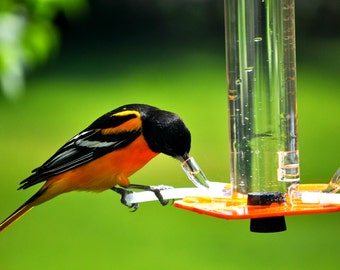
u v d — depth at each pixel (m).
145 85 23.98
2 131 20.52
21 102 22.81
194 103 21.95
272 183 5.86
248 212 5.13
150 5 27.84
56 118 21.52
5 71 8.71
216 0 27.09
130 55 26.20
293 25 6.00
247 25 5.98
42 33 9.21
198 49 26.03
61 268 12.60
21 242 13.73
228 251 13.06
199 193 5.99
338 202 5.44
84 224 14.55
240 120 5.97
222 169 17.23
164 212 15.03
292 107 5.95
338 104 21.25
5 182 17.05
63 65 25.86
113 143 6.69
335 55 24.16
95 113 21.95
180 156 6.68
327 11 24.66
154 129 6.62
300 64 23.80
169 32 27.34
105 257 12.98
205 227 14.20
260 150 5.89
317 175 16.89
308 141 18.83
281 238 13.59
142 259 12.85
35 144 19.55
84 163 6.79
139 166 6.82
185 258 12.81
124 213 15.01
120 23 27.83
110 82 24.39
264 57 5.96
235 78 6.02
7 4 8.81
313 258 12.71
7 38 8.75
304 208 5.27
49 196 6.97
